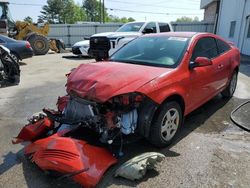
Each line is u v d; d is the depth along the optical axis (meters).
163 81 3.57
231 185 2.98
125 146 3.79
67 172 2.73
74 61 13.49
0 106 5.75
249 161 3.46
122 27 11.84
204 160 3.48
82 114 3.45
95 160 2.93
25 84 7.89
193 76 4.14
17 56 11.06
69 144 2.92
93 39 10.87
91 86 3.34
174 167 3.31
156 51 4.35
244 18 17.53
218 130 4.43
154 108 3.42
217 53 5.27
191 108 4.31
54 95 6.64
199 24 27.36
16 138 3.67
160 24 11.71
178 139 4.08
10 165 3.40
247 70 10.43
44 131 3.64
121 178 3.08
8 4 15.80
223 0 23.22
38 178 3.13
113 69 3.68
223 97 6.09
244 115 5.09
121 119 3.35
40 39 16.67
